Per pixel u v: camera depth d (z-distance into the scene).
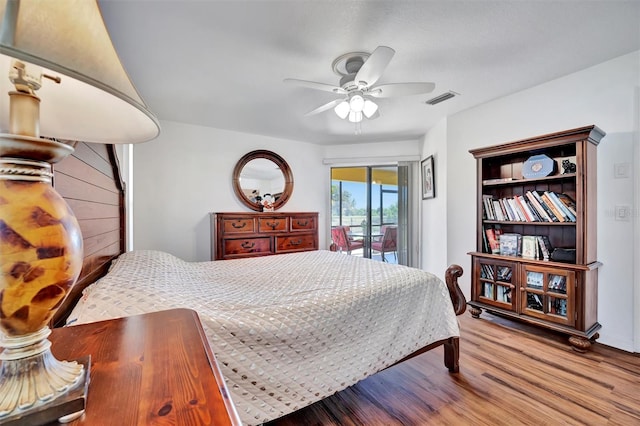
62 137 0.70
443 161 3.50
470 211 3.21
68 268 0.49
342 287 1.64
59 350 0.67
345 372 1.43
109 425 0.44
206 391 0.53
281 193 4.22
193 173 3.61
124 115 0.69
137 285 1.24
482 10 1.59
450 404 1.58
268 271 2.08
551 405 1.55
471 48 1.97
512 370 1.90
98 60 0.48
